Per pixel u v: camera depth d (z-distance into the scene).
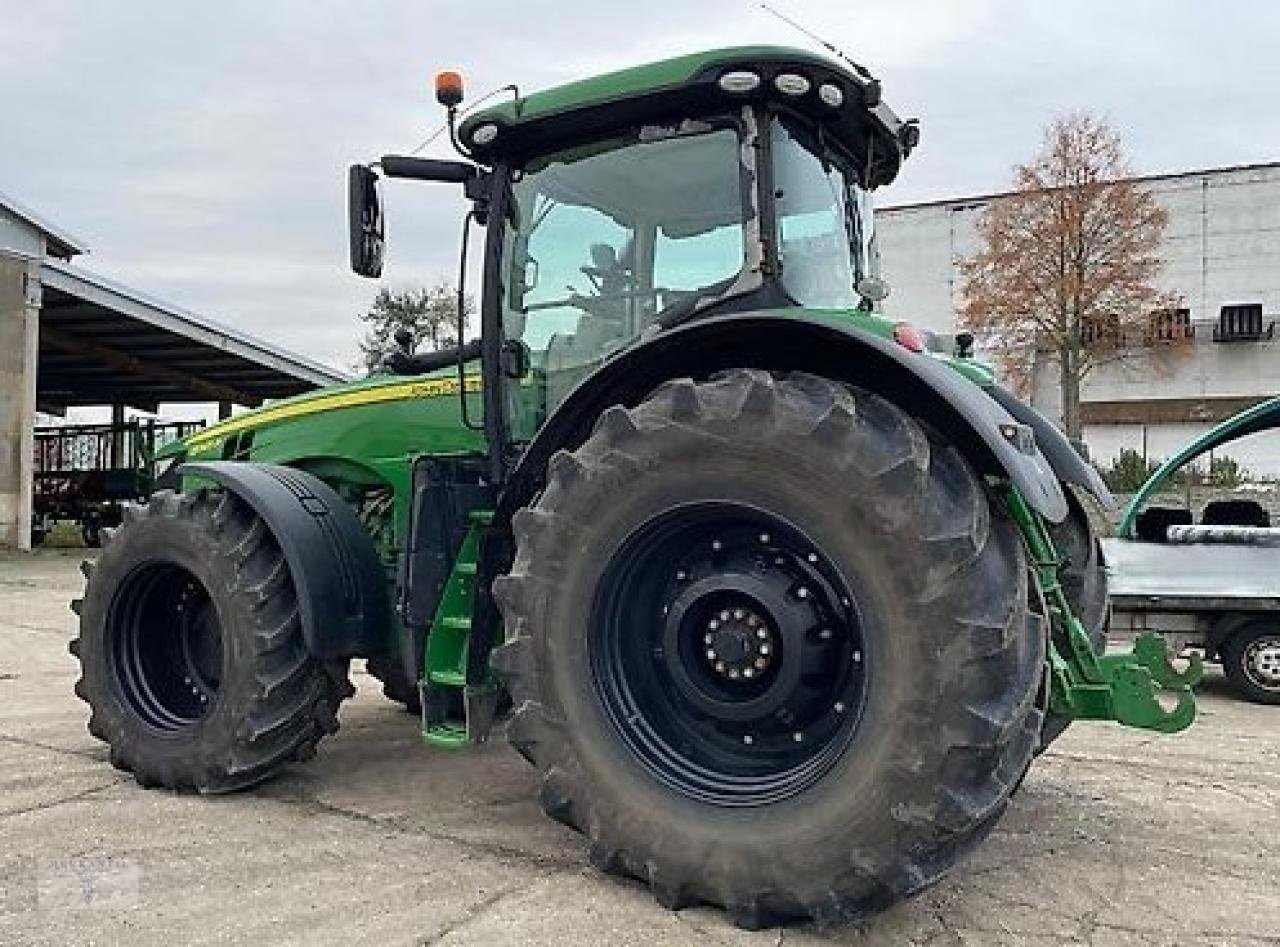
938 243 35.09
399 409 4.21
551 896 2.93
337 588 3.78
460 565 3.53
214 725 3.81
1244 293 33.22
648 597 3.05
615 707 2.96
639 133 3.59
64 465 21.53
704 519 2.90
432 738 3.36
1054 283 26.84
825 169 3.67
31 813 3.67
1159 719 3.15
